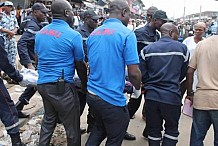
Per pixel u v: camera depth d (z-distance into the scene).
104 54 2.80
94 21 4.20
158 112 3.42
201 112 3.26
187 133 4.94
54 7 3.12
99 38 2.86
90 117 4.38
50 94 3.10
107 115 2.86
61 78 3.07
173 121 3.38
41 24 4.63
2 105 3.39
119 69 2.82
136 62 2.76
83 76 3.23
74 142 3.24
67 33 3.07
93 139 3.12
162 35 3.44
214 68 3.10
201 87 3.19
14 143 3.52
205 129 3.34
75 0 26.53
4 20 6.04
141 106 6.10
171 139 3.44
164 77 3.30
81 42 3.13
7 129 3.45
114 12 2.92
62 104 3.10
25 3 21.45
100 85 2.85
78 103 3.28
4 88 3.40
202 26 4.92
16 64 6.46
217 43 3.11
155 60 3.32
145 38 4.27
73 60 3.15
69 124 3.21
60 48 3.04
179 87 3.39
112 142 2.97
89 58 2.95
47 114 3.30
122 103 2.89
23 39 4.36
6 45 5.96
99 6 23.67
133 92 3.44
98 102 2.85
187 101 3.61
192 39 5.05
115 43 2.76
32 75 3.68
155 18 4.13
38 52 3.18
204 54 3.16
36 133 4.24
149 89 3.39
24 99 4.55
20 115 4.63
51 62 3.08
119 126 2.92
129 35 2.78
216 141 3.28
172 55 3.29
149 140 3.56
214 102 3.11
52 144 4.01
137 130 4.93
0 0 11.55
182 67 3.39
